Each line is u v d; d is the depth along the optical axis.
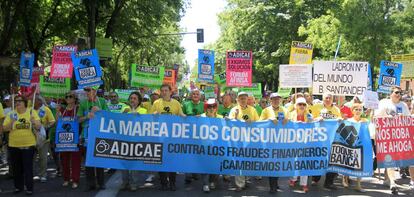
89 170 9.11
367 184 10.33
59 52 12.93
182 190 9.37
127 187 9.32
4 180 10.36
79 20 27.95
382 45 26.89
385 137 9.42
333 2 37.06
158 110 9.38
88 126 9.13
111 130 8.85
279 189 9.59
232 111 9.45
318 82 10.93
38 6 24.69
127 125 8.90
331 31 28.30
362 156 9.27
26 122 8.70
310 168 9.19
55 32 27.88
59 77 13.20
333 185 9.74
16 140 8.67
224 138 9.04
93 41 21.59
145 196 8.73
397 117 9.51
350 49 27.75
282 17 39.62
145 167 8.92
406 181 10.98
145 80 18.11
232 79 13.93
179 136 8.98
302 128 9.16
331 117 9.96
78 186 9.62
